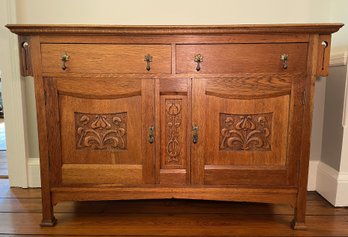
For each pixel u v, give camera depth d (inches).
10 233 47.5
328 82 61.5
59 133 47.1
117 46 44.6
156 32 43.4
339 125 57.3
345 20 57.1
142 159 47.8
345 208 56.5
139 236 46.8
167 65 45.1
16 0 60.0
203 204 58.9
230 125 46.8
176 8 62.1
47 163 47.7
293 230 48.7
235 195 48.4
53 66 45.1
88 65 45.1
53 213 51.9
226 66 44.9
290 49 44.4
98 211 55.6
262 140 47.1
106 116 46.9
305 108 45.6
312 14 62.0
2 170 78.7
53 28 43.0
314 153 65.1
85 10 61.6
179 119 46.9
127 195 48.8
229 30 43.2
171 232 48.1
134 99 46.3
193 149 47.3
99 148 47.9
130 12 62.0
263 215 54.2
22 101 62.9
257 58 44.6
